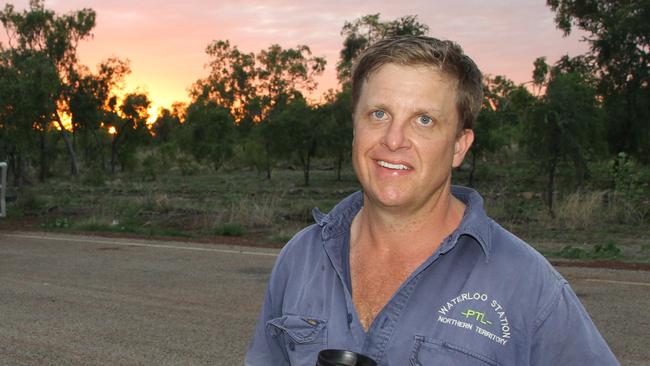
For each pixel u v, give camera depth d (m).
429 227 1.60
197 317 6.82
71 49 51.94
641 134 31.41
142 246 12.38
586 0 41.50
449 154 1.57
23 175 43.50
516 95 21.86
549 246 12.21
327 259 1.69
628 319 6.43
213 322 6.62
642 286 7.92
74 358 5.55
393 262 1.61
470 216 1.54
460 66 1.54
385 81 1.53
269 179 40.19
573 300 1.49
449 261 1.52
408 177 1.53
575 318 1.46
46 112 41.38
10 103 38.69
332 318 1.60
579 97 19.11
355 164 1.60
